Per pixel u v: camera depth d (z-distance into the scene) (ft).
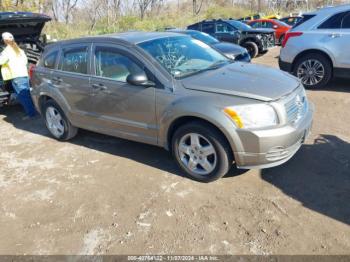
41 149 15.93
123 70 12.64
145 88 11.91
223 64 13.50
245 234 9.23
